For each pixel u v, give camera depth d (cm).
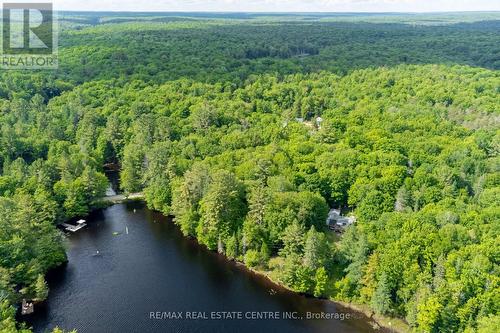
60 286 12138
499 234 11419
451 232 11188
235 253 13275
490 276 9888
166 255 13725
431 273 10744
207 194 13762
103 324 10844
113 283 12362
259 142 18738
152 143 19038
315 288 11644
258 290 12156
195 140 18675
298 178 15388
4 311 9806
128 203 17025
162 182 15912
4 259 11225
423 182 14500
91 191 16038
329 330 10706
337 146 17562
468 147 17325
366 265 11325
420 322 9975
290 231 12188
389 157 15925
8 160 17100
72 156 17350
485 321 9238
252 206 13212
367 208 14050
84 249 13912
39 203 13738
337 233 13925
